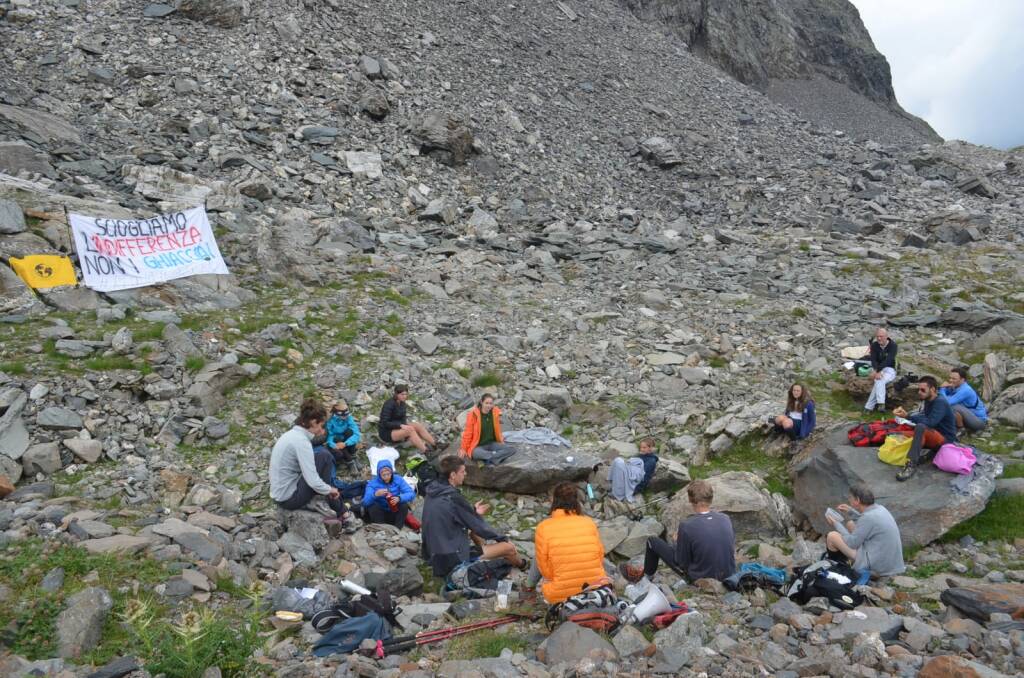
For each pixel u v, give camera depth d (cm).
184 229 1441
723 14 9231
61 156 1850
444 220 2284
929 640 571
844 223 2706
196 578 654
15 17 2419
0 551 637
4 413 918
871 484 918
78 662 523
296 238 1838
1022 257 2186
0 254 1262
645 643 562
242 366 1180
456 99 3066
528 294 1833
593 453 1133
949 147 4228
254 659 545
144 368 1088
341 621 624
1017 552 834
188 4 2645
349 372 1259
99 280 1304
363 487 925
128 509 821
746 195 3016
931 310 1809
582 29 4922
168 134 2133
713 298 1878
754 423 1155
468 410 1169
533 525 966
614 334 1617
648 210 2861
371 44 3141
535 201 2628
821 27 11238
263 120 2331
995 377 1282
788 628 598
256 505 900
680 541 739
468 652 583
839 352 1545
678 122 3944
